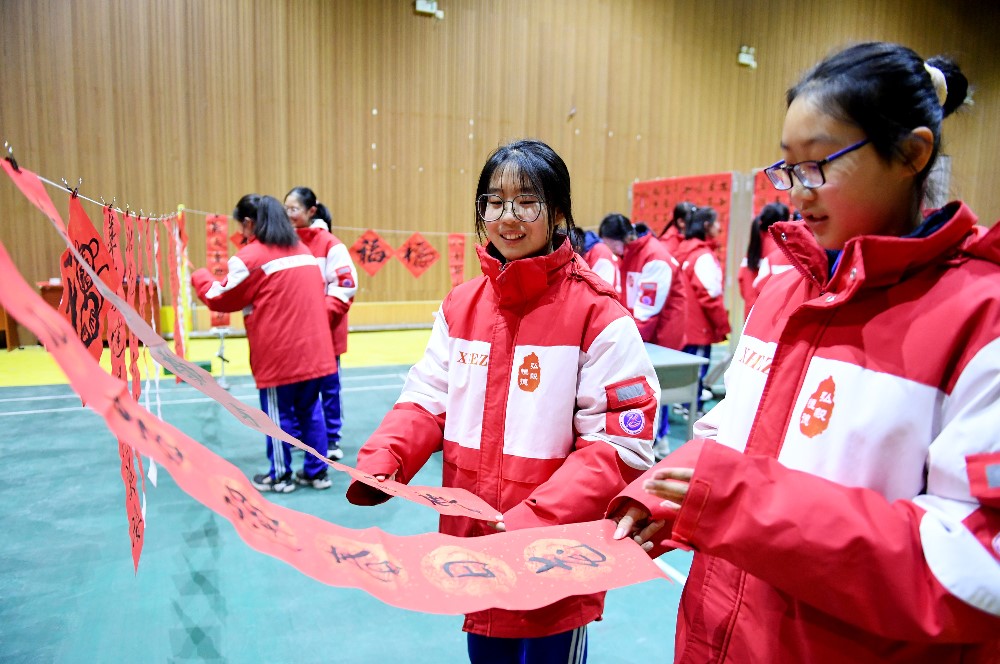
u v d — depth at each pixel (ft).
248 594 8.24
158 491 11.32
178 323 11.69
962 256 2.50
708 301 15.87
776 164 2.73
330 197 27.40
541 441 4.14
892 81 2.38
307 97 26.58
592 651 7.35
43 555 9.06
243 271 10.28
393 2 27.48
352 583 2.48
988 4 38.86
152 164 24.66
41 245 23.32
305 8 26.17
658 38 32.42
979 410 2.24
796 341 2.84
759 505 2.38
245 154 25.91
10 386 17.75
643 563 3.02
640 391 4.02
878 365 2.51
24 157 22.97
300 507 10.87
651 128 32.89
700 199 22.80
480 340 4.40
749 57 34.19
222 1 24.98
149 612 7.80
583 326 4.16
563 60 30.66
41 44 22.79
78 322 3.29
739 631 2.89
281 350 10.60
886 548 2.18
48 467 12.26
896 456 2.44
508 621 4.03
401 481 4.35
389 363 22.36
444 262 29.99
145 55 24.17
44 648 7.06
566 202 4.29
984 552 2.11
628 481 3.96
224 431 14.39
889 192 2.51
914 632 2.17
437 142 28.99
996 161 35.47
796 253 2.97
